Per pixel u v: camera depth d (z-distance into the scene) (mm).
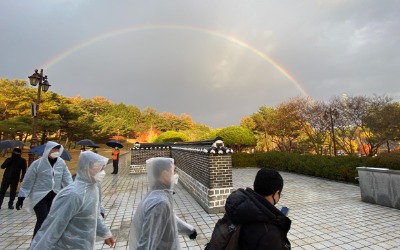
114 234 4816
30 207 3969
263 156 18641
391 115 15094
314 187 9719
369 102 16812
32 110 10633
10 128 19984
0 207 6469
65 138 32625
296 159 14477
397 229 4730
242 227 1485
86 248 2145
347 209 6285
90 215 2229
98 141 48688
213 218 5824
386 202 6449
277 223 1467
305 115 21375
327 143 21438
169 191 2141
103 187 10391
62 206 2100
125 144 52594
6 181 6586
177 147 13375
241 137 21938
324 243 4137
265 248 1356
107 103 68000
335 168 11102
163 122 64188
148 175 2184
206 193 6594
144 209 1947
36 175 4004
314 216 5715
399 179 6129
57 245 2053
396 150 16703
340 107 18438
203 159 7070
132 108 68812
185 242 4332
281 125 23891
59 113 26906
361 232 4609
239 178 13430
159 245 1907
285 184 10562
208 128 68750
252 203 1487
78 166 2311
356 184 10047
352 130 17812
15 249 4188
